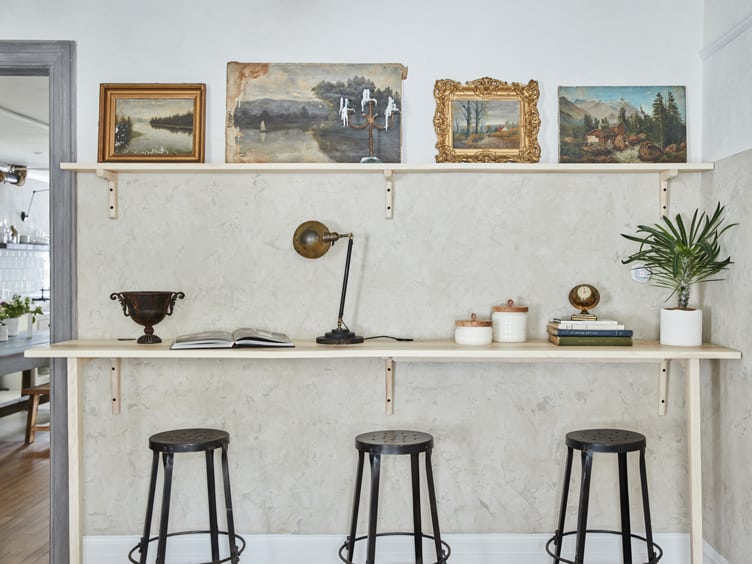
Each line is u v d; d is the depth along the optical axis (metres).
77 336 2.90
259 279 2.92
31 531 3.45
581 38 2.91
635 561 2.93
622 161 2.89
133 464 2.92
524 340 2.77
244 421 2.93
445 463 2.94
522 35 2.91
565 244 2.92
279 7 2.90
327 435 2.94
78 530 2.66
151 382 2.92
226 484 2.62
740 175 2.57
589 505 2.95
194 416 2.93
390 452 2.43
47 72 2.96
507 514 2.94
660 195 2.89
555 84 2.91
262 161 2.87
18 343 5.00
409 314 2.93
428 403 2.94
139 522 2.93
